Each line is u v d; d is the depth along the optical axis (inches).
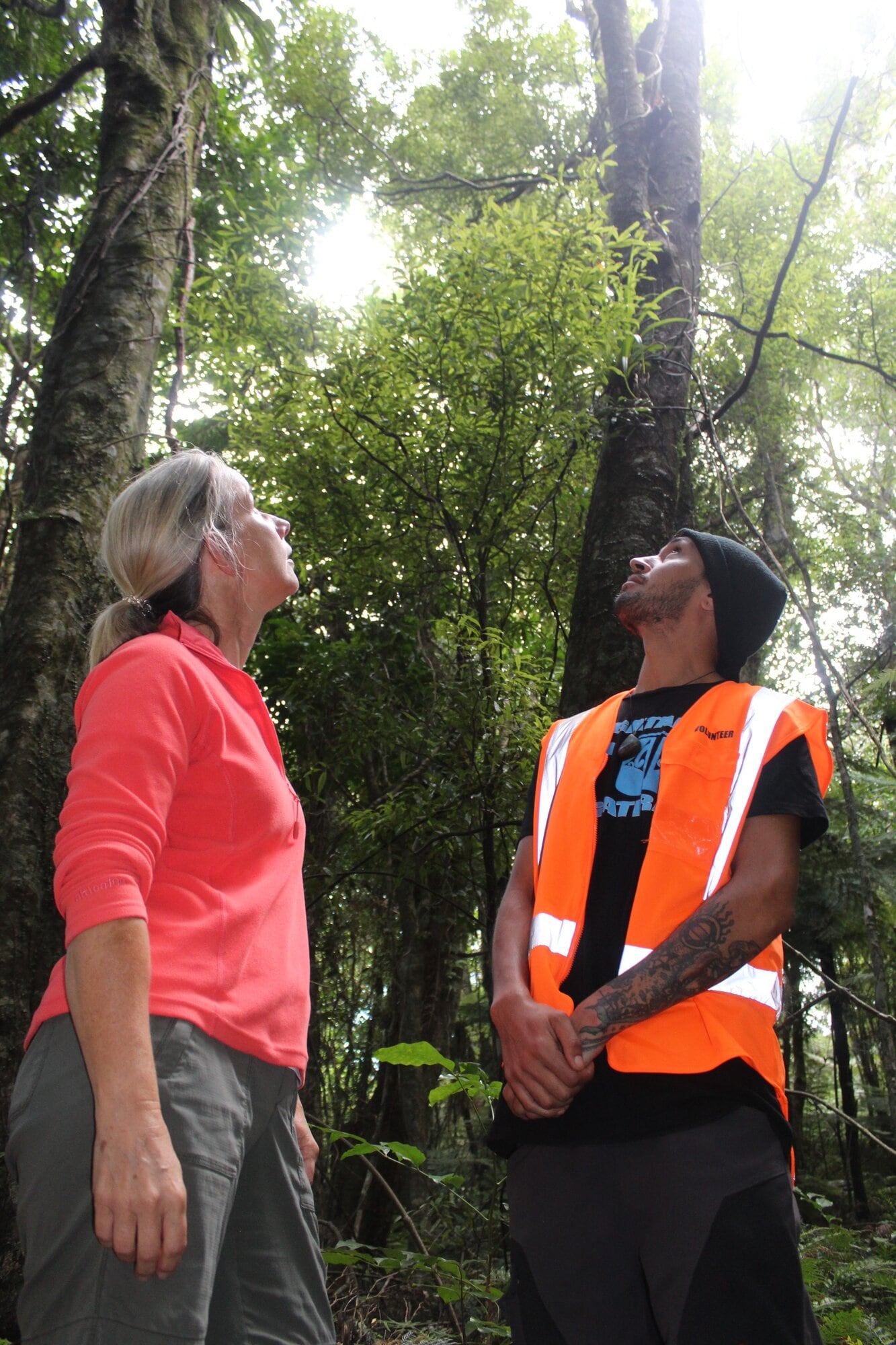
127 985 42.0
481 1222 118.7
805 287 262.4
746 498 252.4
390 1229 217.2
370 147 355.3
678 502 141.3
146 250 149.6
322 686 190.1
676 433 142.2
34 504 126.9
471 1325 92.4
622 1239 54.8
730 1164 53.6
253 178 288.4
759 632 72.5
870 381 343.3
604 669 118.6
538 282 144.4
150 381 144.8
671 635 72.6
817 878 291.9
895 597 297.7
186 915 48.7
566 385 151.3
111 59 165.6
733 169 285.1
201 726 51.3
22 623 118.4
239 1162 46.2
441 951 248.7
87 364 137.8
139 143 158.2
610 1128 55.7
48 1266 42.2
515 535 177.2
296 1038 51.6
